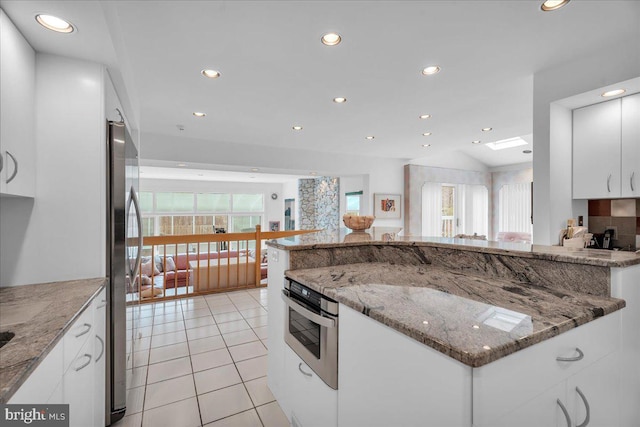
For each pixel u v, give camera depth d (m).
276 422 1.76
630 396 1.18
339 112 3.50
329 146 5.32
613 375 1.09
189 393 2.04
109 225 1.72
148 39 1.99
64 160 1.59
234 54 2.21
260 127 4.11
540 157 2.52
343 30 1.92
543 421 0.84
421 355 0.84
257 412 1.85
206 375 2.27
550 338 0.86
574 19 1.82
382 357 1.00
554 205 2.50
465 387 0.72
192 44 2.06
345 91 2.89
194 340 2.87
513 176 7.15
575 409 0.94
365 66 2.40
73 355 1.13
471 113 3.55
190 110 3.41
